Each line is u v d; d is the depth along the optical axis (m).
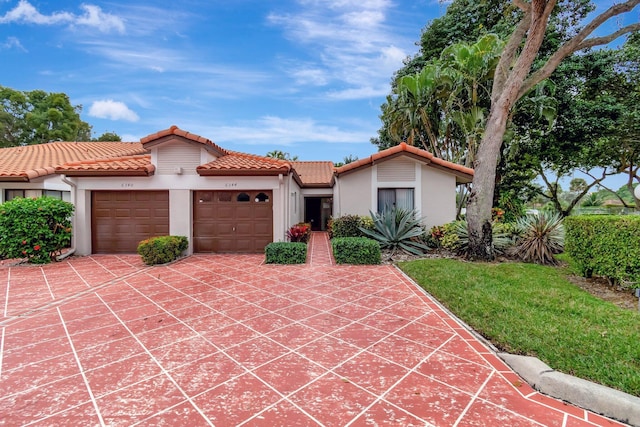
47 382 3.49
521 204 20.58
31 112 29.53
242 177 11.91
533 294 6.35
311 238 18.23
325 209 24.91
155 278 8.41
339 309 5.98
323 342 4.54
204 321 5.35
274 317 5.55
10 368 3.79
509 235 11.40
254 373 3.69
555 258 9.69
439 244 12.28
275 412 2.99
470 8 19.05
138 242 12.03
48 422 2.85
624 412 2.90
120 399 3.18
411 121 17.22
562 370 3.57
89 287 7.55
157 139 11.55
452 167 12.99
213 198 12.20
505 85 9.66
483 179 10.07
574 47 9.17
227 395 3.26
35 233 10.19
